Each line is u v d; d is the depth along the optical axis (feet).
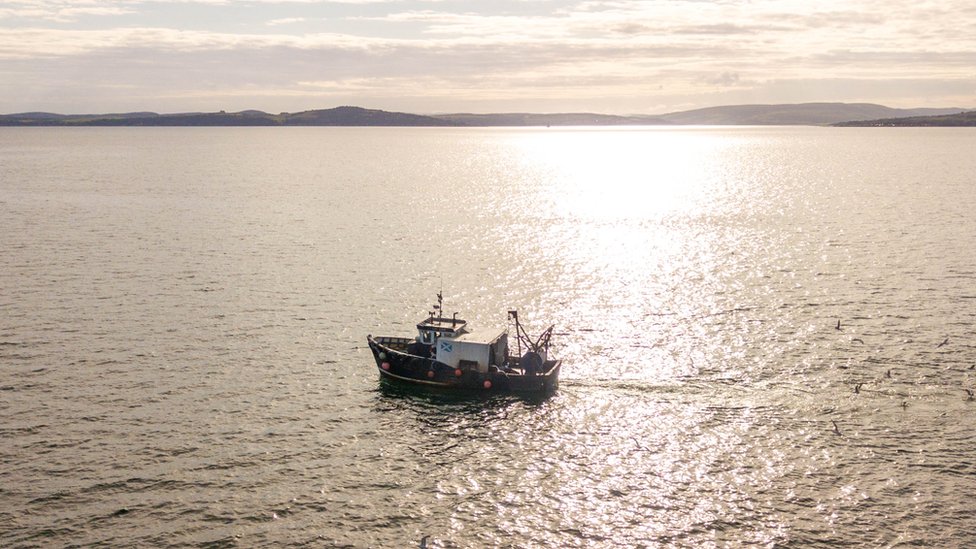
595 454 169.17
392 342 224.94
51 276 310.65
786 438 174.40
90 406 187.01
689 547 136.05
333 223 454.40
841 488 153.48
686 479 158.10
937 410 186.91
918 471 159.02
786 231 431.43
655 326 253.65
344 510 146.20
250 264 337.31
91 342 231.91
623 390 202.90
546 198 612.70
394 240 401.29
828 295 287.28
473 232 431.43
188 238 397.60
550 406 194.39
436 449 171.42
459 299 285.64
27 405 186.60
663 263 349.00
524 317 264.31
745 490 153.69
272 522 141.79
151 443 169.37
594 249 383.45
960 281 303.89
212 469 159.33
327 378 209.77
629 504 149.38
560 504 149.48
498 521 143.64
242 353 225.76
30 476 154.30
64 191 604.49
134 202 540.11
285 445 170.91
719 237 416.87
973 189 620.90
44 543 133.59
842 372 211.00
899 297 282.56
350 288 298.56
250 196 586.86
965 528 139.95
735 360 221.87
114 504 145.59
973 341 232.53
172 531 138.00
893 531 139.44
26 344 228.84
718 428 180.24
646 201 593.01
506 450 171.32
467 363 206.80
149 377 205.98
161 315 260.01
